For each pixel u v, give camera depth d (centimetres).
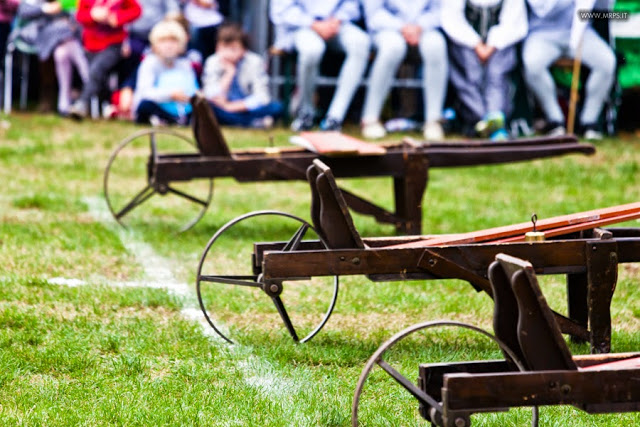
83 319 1435
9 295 1545
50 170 2834
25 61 4075
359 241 1248
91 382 1188
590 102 3600
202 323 1448
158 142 3388
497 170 3016
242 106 3769
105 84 4084
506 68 3559
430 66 3594
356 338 1389
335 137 2088
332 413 1078
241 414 1088
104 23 3797
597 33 3581
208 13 4047
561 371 869
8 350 1285
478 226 2184
